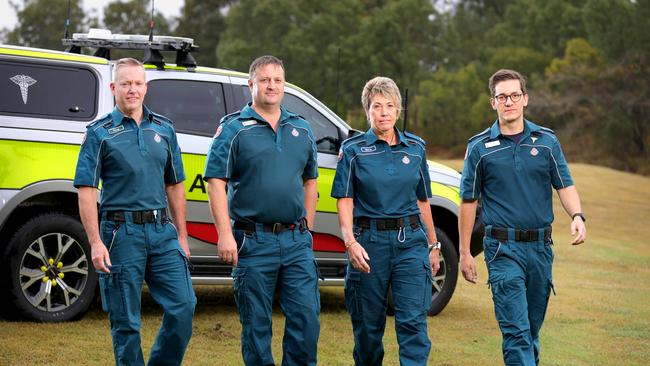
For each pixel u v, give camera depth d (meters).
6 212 6.59
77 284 7.00
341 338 7.16
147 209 5.02
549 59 70.31
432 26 75.44
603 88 58.75
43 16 67.62
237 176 5.20
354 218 5.54
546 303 5.59
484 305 9.06
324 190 7.71
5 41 69.25
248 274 5.11
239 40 71.88
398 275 5.47
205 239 7.29
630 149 58.38
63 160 6.80
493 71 71.12
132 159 4.99
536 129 5.50
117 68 5.06
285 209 5.14
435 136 69.50
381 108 5.45
